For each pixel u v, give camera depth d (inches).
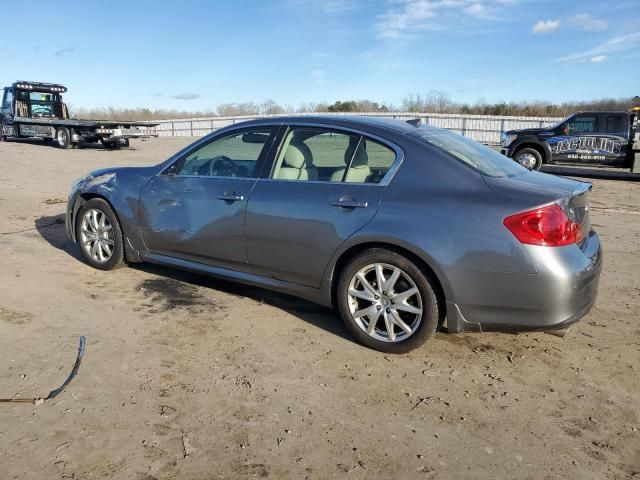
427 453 107.3
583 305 136.9
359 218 146.7
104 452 103.2
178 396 123.7
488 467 103.7
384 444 109.7
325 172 159.0
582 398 129.0
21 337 149.2
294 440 109.7
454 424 117.3
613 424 118.9
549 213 130.2
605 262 241.4
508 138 619.5
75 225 218.1
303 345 152.3
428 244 136.7
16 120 884.6
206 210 176.6
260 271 169.5
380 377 136.2
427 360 146.0
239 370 136.9
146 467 99.7
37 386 124.9
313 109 1736.0
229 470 100.0
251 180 169.8
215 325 163.3
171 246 188.4
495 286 133.0
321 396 126.5
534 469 103.5
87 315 166.4
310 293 160.9
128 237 199.6
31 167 558.6
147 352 144.2
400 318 145.8
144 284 196.5
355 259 148.5
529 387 133.4
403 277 144.0
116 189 200.4
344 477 99.5
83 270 210.1
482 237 132.6
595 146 574.2
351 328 152.9
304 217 155.2
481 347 154.6
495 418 120.0
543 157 602.2
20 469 97.3
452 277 135.7
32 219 302.8
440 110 1653.5
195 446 106.5
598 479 101.2
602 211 380.5
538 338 160.7
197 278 204.8
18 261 218.8
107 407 118.0
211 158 182.5
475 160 151.5
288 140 167.5
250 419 116.3
